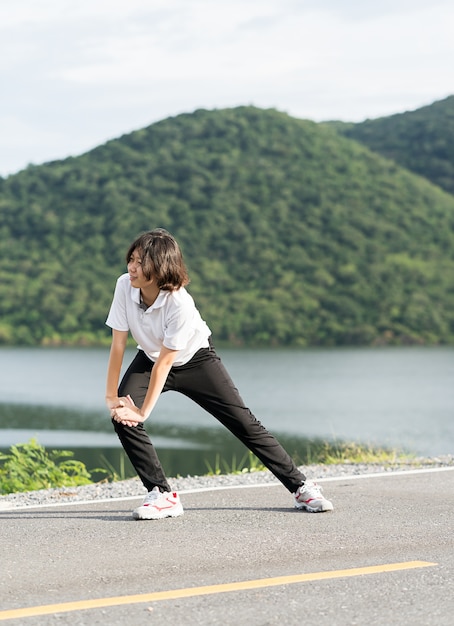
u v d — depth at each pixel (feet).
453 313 439.22
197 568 13.07
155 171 552.82
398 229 495.82
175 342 15.48
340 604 11.20
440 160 617.62
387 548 14.20
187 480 23.21
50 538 15.16
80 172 563.89
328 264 467.11
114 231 507.30
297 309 440.04
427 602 11.27
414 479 20.99
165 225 504.02
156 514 16.60
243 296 445.78
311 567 13.05
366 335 426.51
